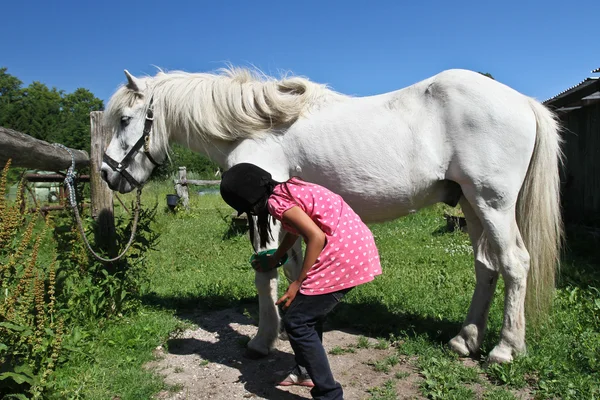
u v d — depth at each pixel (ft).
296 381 9.17
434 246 22.09
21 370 7.41
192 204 46.62
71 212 12.69
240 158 10.65
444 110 9.71
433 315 12.58
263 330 10.55
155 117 11.30
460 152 9.57
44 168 11.54
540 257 9.98
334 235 7.63
